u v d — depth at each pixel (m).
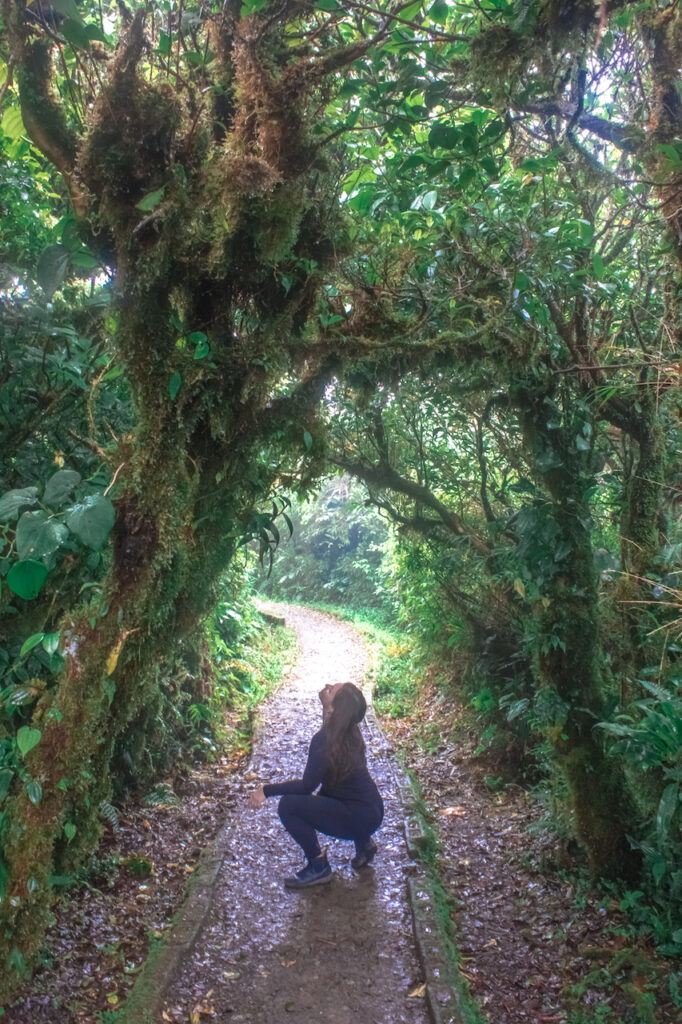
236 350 2.55
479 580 6.54
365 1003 3.38
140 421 2.25
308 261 2.70
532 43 2.71
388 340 3.19
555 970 3.65
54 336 3.19
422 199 3.32
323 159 2.61
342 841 4.99
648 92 3.88
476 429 5.82
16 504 2.04
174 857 4.77
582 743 4.16
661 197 3.57
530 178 4.08
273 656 11.17
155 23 2.48
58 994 3.26
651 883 4.00
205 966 3.60
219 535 2.92
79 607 2.34
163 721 5.96
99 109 2.07
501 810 5.61
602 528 5.41
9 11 2.13
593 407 4.08
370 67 3.26
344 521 17.80
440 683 8.54
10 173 3.46
